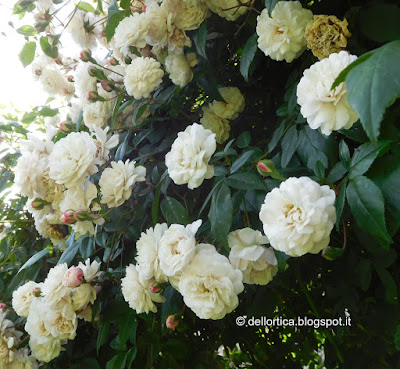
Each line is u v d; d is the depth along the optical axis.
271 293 1.08
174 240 0.81
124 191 1.02
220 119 1.27
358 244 1.00
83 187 1.06
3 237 1.84
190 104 1.42
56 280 1.12
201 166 0.85
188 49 1.25
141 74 1.19
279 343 1.42
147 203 1.18
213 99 1.30
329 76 0.69
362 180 0.65
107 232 1.29
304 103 0.71
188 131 0.91
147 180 1.15
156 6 1.18
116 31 1.20
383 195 0.66
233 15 1.12
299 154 0.89
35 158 1.18
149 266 0.90
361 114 0.46
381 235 0.62
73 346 1.34
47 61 1.69
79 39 1.53
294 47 0.95
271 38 0.97
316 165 0.77
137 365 1.20
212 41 1.30
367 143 0.68
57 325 1.13
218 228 0.80
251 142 1.30
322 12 1.04
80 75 1.40
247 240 0.83
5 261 1.77
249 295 1.10
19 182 1.16
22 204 1.79
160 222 1.22
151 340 1.16
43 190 1.18
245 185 0.82
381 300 1.01
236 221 0.90
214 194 0.83
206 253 0.80
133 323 1.10
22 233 1.79
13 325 1.35
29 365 1.29
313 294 1.22
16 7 1.43
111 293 1.17
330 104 0.69
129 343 1.26
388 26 0.76
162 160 1.30
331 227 0.67
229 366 1.57
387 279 0.90
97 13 1.55
